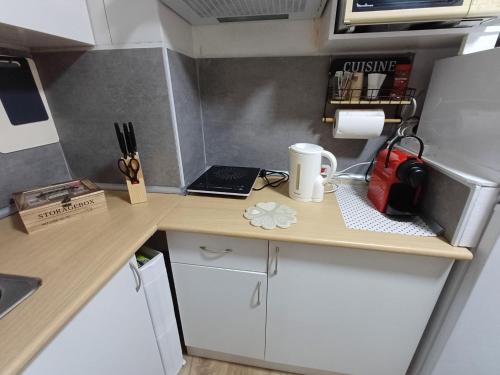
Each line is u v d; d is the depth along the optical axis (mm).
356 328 995
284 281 965
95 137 1132
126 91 1025
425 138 1036
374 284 894
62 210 909
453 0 705
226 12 1006
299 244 884
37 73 1046
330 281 925
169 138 1071
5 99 953
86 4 926
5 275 667
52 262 721
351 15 752
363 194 1129
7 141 968
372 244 787
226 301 1068
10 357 472
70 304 583
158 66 966
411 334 952
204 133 1359
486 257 721
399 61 1074
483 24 796
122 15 919
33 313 562
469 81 804
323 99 1203
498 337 818
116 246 790
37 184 1090
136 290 854
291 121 1266
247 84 1238
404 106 1121
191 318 1152
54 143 1146
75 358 626
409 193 916
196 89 1249
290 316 1035
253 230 874
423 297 876
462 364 899
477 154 756
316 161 1004
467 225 737
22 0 715
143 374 942
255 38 1164
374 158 1254
